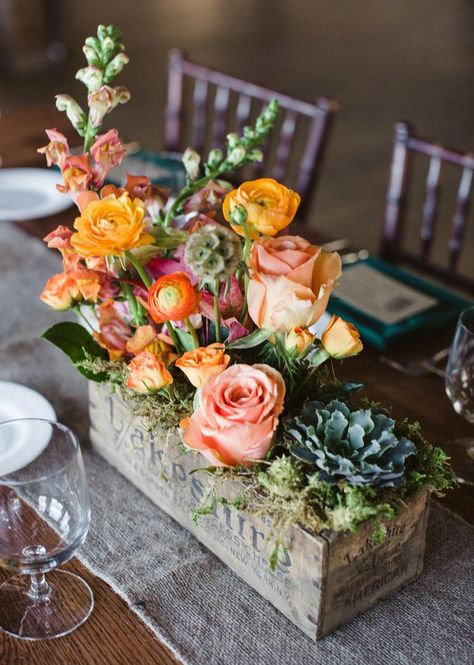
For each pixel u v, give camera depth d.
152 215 0.87
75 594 0.77
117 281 0.81
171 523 0.86
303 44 5.49
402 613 0.76
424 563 0.81
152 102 4.30
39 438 0.86
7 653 0.71
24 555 0.69
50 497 0.69
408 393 1.08
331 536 0.67
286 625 0.74
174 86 1.94
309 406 0.71
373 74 4.98
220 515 0.77
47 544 0.70
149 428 0.78
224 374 0.67
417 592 0.78
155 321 0.75
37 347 1.17
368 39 5.68
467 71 5.12
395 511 0.68
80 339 0.86
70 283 0.81
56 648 0.72
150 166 1.63
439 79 4.95
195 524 0.79
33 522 0.69
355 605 0.74
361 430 0.68
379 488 0.69
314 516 0.67
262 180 0.71
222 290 0.74
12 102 4.41
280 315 0.66
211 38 5.47
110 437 0.91
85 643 0.72
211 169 0.86
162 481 0.85
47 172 1.62
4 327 1.22
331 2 6.58
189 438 0.68
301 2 6.51
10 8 4.71
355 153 3.88
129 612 0.76
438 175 1.54
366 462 0.67
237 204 0.70
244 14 6.07
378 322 1.19
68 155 0.78
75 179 0.76
